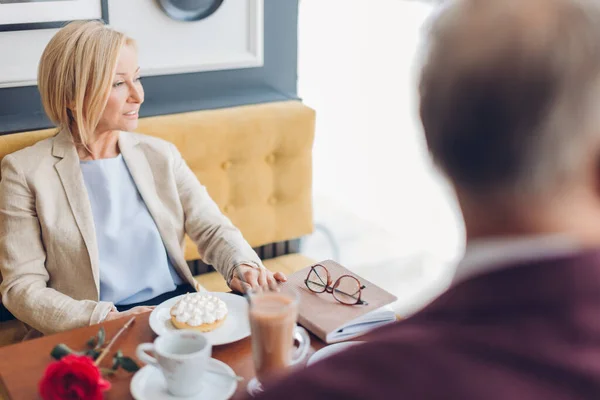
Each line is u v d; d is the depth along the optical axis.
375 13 2.90
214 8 2.32
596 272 0.39
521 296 0.40
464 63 0.42
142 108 2.24
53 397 1.03
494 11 0.42
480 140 0.42
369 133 3.12
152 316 1.34
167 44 2.30
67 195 1.68
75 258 1.67
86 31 1.67
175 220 1.83
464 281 0.42
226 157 2.20
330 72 3.21
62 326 1.53
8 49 2.06
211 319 1.30
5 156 1.70
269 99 2.41
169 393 1.12
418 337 0.41
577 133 0.41
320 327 1.26
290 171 2.32
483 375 0.39
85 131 1.70
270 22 2.46
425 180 2.96
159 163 1.82
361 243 3.38
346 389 0.41
